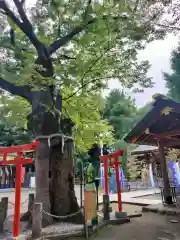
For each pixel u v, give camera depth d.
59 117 8.23
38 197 7.64
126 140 10.38
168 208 9.66
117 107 28.55
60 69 6.55
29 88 8.38
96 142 13.64
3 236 6.31
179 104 8.64
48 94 7.86
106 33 7.30
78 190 20.02
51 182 8.27
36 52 8.21
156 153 21.94
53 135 8.02
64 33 8.15
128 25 6.57
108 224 7.82
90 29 7.29
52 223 7.47
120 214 8.38
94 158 20.08
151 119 9.55
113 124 27.02
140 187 21.94
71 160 8.80
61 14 7.00
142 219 8.62
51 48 7.53
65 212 8.10
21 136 23.62
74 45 8.23
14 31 7.84
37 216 6.05
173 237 6.09
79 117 10.23
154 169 22.75
